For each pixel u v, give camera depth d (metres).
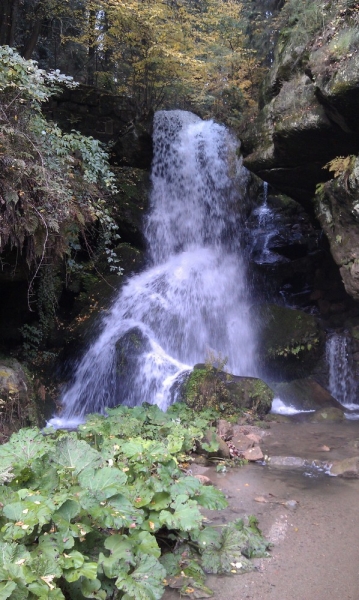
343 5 6.38
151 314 9.34
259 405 7.43
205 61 13.53
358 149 6.91
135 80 13.67
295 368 8.95
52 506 3.03
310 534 3.82
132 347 8.44
